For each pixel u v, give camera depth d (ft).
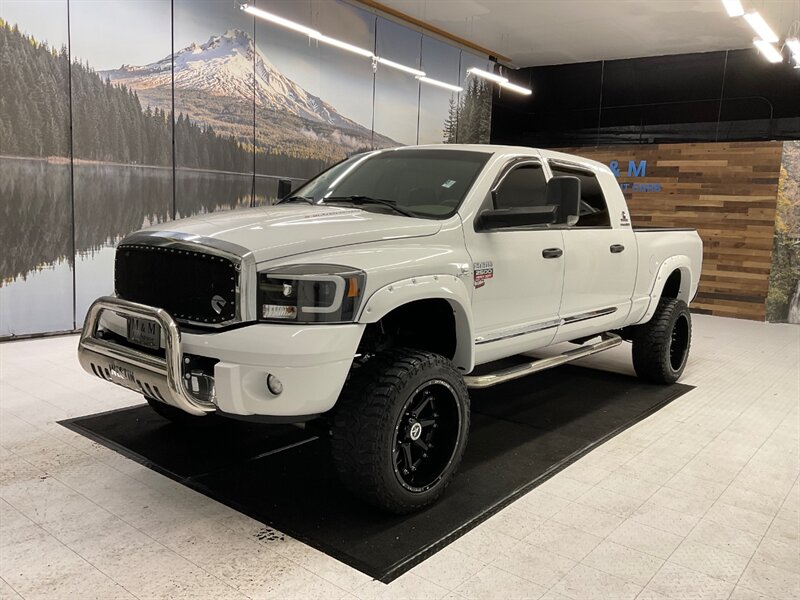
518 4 30.89
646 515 9.65
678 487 10.74
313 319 8.01
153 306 8.82
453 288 9.62
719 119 37.37
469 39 37.42
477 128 41.34
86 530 8.56
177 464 10.87
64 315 21.95
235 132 26.71
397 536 8.63
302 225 9.25
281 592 7.27
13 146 20.07
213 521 8.91
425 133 37.06
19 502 9.32
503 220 10.39
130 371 8.80
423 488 9.28
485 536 8.79
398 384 8.61
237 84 26.50
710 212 34.01
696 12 30.81
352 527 8.85
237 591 7.26
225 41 25.79
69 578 7.43
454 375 9.51
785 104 35.14
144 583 7.37
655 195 35.73
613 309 14.69
